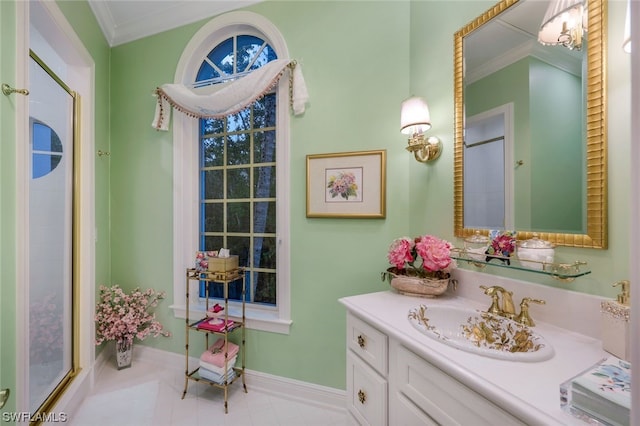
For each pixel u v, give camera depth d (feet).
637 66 1.17
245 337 6.21
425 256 4.15
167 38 6.93
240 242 6.72
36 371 4.82
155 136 6.98
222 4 6.40
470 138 4.27
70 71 6.19
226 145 6.84
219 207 6.91
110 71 7.36
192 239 6.93
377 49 5.49
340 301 4.18
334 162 5.65
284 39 5.98
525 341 2.96
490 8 3.98
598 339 2.87
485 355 2.58
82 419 5.24
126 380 6.40
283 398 5.90
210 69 7.02
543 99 3.35
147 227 7.04
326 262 5.75
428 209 4.97
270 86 5.72
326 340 5.74
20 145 3.95
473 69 4.22
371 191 5.46
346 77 5.63
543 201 3.33
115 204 7.27
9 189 3.80
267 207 6.48
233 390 6.10
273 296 6.46
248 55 6.68
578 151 3.03
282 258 6.00
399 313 3.67
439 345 2.79
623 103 2.74
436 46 4.82
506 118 3.76
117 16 6.90
